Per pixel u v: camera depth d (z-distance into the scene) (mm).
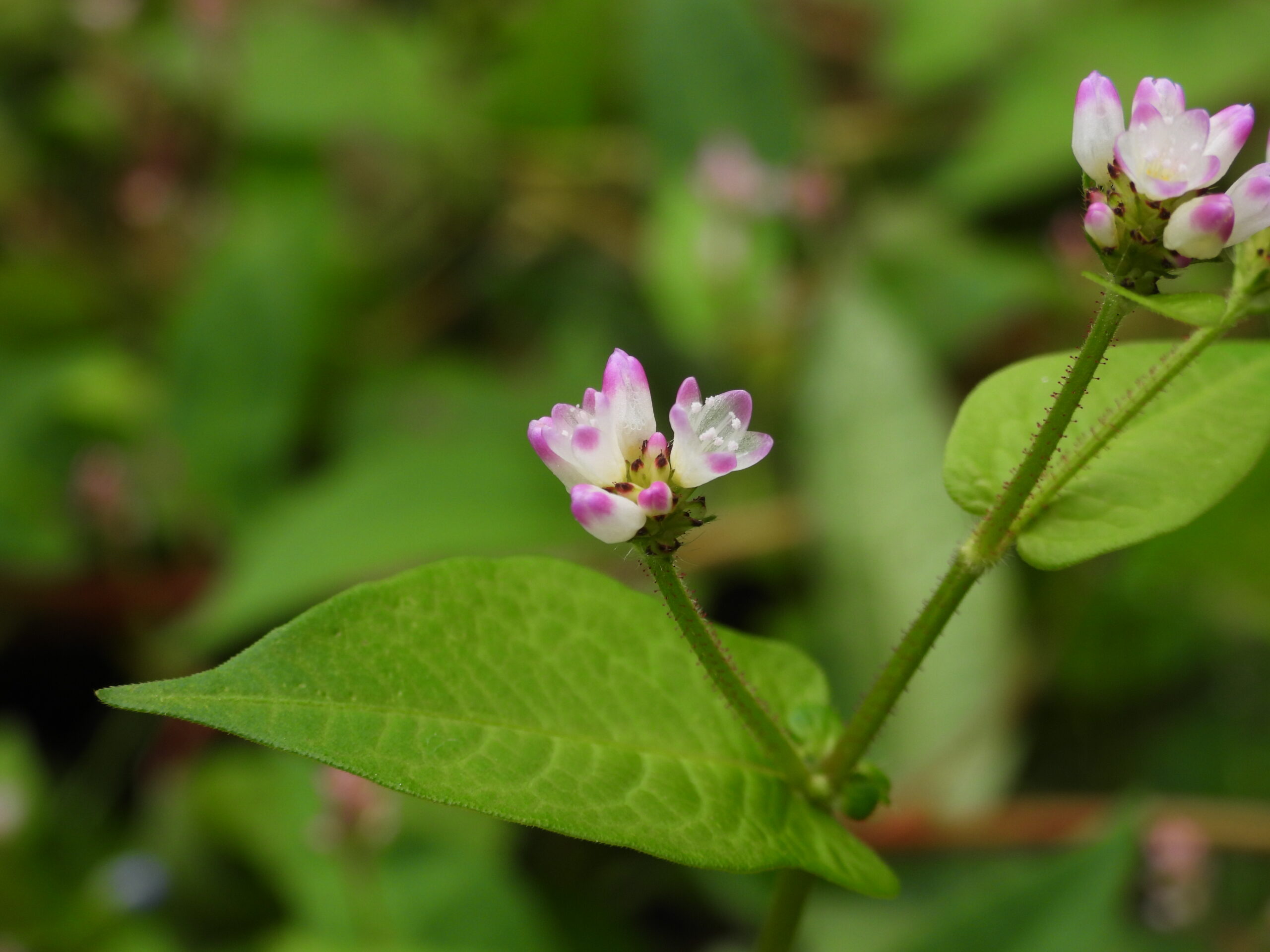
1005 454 160
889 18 357
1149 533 155
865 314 264
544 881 234
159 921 228
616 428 150
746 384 285
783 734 155
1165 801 235
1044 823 228
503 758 150
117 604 271
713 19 324
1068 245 281
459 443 269
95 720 265
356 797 205
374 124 335
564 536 255
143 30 359
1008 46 330
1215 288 270
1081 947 187
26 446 287
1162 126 147
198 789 233
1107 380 163
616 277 319
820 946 217
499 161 340
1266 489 227
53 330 314
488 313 326
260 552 253
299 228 306
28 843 235
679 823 151
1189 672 253
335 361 303
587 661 155
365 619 150
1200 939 220
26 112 346
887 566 245
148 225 315
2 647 269
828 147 330
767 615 261
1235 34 309
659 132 321
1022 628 246
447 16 365
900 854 228
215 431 285
